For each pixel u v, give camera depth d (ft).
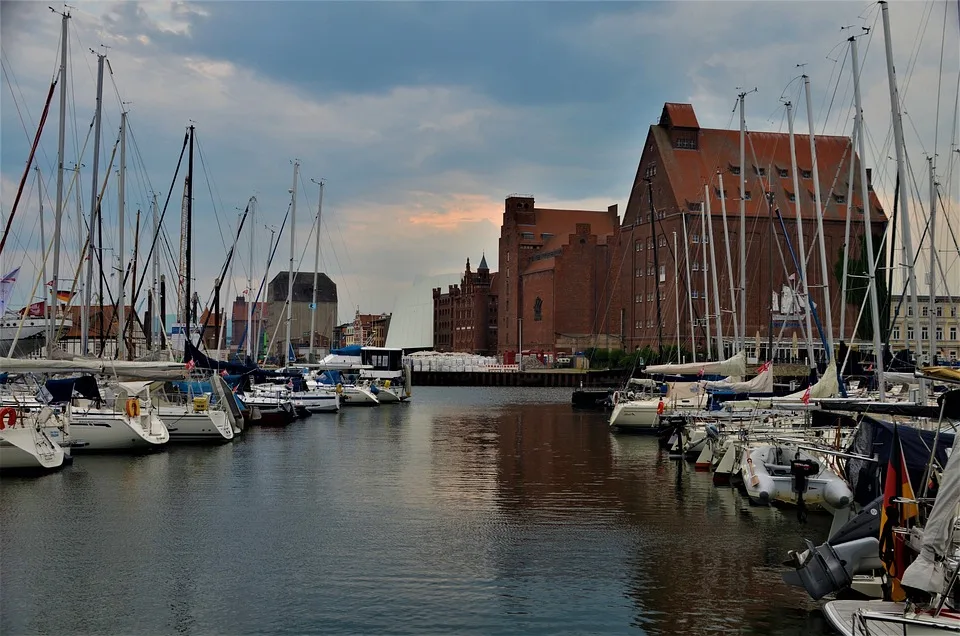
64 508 105.40
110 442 147.74
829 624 64.59
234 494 116.26
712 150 536.42
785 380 301.63
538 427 225.35
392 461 150.82
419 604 70.95
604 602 71.41
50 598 72.08
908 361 184.34
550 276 654.12
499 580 77.25
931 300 193.36
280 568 80.64
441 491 120.57
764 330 459.32
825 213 478.59
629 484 127.34
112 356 185.37
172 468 136.77
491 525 98.63
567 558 84.48
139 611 69.10
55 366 130.41
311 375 308.19
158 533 93.66
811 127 187.21
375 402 314.55
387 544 89.61
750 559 84.33
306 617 67.87
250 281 307.99
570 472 139.44
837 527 90.58
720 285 467.11
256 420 222.69
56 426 134.62
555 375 553.64
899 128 143.64
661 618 67.67
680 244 495.00
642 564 82.53
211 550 86.89
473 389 503.20
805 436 125.90
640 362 394.73
